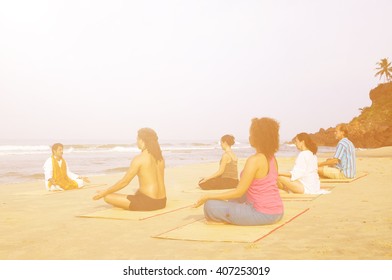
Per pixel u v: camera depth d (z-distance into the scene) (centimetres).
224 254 416
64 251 438
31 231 537
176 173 1560
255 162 537
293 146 10669
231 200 585
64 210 710
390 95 10856
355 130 10119
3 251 441
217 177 1003
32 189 1060
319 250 426
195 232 512
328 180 1127
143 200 672
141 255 416
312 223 570
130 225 570
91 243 470
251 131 550
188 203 770
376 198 814
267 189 546
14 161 2817
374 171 1541
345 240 469
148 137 678
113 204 688
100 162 2681
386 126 9606
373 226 544
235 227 541
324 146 11306
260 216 542
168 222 588
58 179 995
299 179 888
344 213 648
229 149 1005
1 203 798
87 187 1060
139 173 676
